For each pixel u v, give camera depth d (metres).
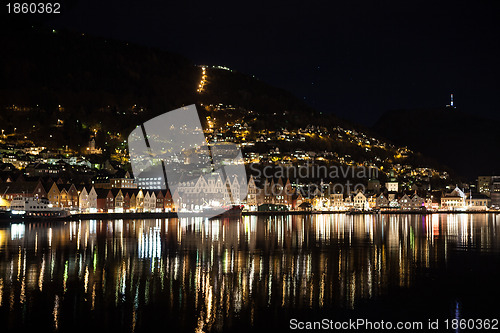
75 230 123.44
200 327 45.12
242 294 55.03
